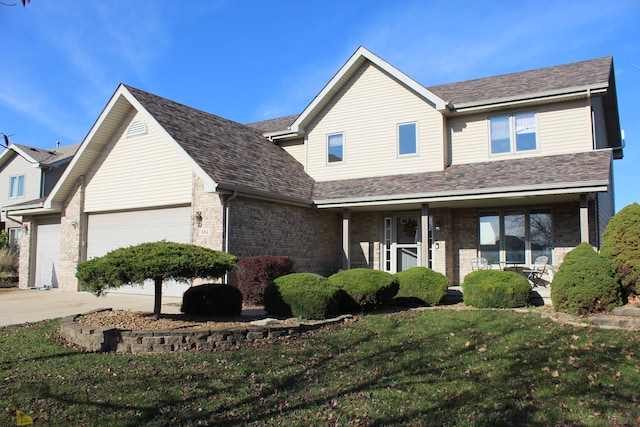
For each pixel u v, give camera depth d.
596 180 11.22
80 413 4.84
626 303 9.26
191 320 8.84
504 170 13.78
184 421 4.66
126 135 15.05
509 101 14.64
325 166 17.30
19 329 9.17
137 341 7.29
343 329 8.87
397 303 12.24
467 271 15.22
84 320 8.68
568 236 13.88
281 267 12.31
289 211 14.88
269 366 6.45
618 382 5.37
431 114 15.63
